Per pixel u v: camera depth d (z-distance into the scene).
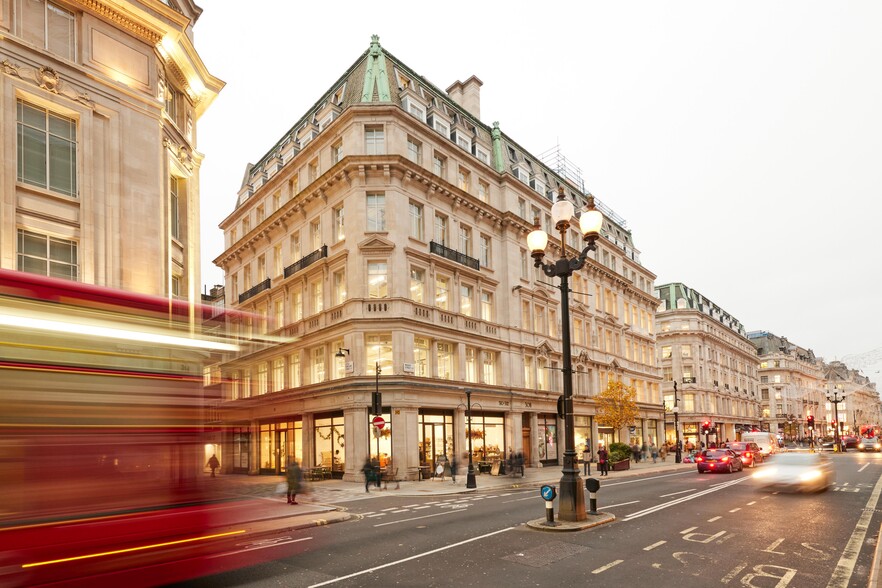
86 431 7.19
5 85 15.39
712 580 9.30
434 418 32.22
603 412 44.28
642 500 19.44
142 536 7.50
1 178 15.05
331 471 31.12
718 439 77.44
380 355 30.47
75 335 7.33
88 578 6.91
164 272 18.80
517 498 21.05
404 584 9.21
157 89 19.20
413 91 34.81
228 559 8.81
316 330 33.03
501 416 37.28
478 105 42.44
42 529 6.61
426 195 33.59
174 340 8.41
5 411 6.56
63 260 16.31
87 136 17.03
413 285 32.19
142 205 18.05
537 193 42.53
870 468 35.19
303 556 11.31
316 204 35.03
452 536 13.20
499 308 38.19
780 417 108.00
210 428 8.66
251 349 9.52
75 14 17.50
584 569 10.00
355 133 31.97
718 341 83.44
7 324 6.76
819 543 12.08
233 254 44.78
